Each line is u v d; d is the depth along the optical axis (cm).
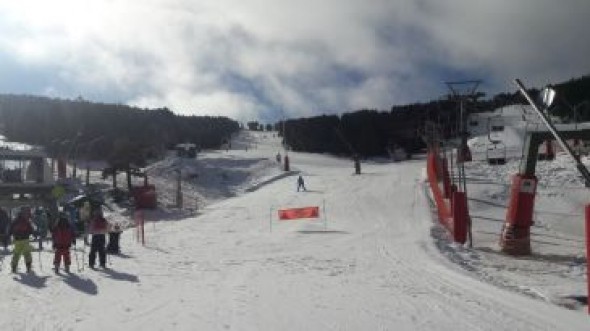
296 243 2850
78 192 5234
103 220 1969
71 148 7462
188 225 3959
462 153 3356
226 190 6894
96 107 10988
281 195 5741
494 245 3030
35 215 3180
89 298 1376
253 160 8600
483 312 1172
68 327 1080
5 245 2422
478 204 4381
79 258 2203
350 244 2759
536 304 1259
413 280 1655
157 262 2127
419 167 7725
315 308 1246
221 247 2708
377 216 4119
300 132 12306
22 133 10275
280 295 1419
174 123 12200
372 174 6938
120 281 1650
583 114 7944
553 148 5984
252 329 1055
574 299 1426
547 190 4575
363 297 1379
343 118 12300
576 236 3425
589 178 1327
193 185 6931
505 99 11481
